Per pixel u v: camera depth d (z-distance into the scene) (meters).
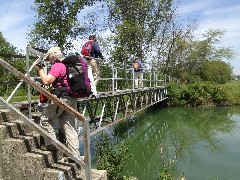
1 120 4.42
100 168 9.10
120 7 35.28
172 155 13.71
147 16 36.56
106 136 10.74
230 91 35.19
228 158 12.91
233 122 22.59
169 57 44.00
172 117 26.62
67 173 3.99
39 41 27.70
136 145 15.95
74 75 4.12
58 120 4.35
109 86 15.22
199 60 52.91
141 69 17.73
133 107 15.16
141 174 11.22
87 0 27.50
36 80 6.05
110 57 34.12
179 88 35.28
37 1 26.58
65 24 26.86
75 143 4.29
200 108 32.91
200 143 15.94
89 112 9.59
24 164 3.97
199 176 10.86
